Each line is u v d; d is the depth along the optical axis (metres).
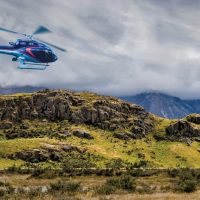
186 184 81.88
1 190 78.75
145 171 158.38
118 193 76.50
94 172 156.25
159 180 120.31
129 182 83.75
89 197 68.12
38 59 92.25
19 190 78.19
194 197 67.56
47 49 93.25
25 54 92.06
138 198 65.81
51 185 82.12
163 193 76.94
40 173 148.38
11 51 92.62
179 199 64.69
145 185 100.88
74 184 81.88
